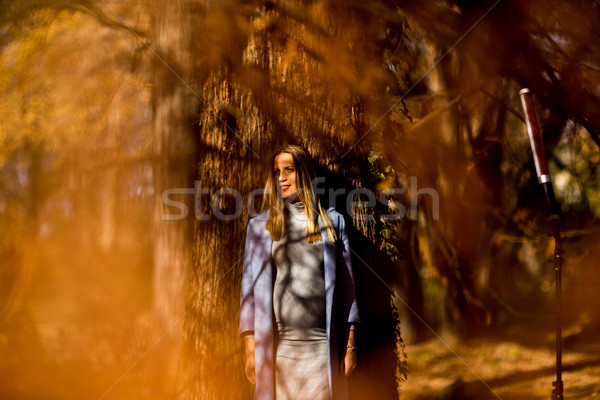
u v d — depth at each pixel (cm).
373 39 372
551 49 588
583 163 749
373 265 336
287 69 345
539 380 712
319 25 348
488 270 1009
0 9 567
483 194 805
